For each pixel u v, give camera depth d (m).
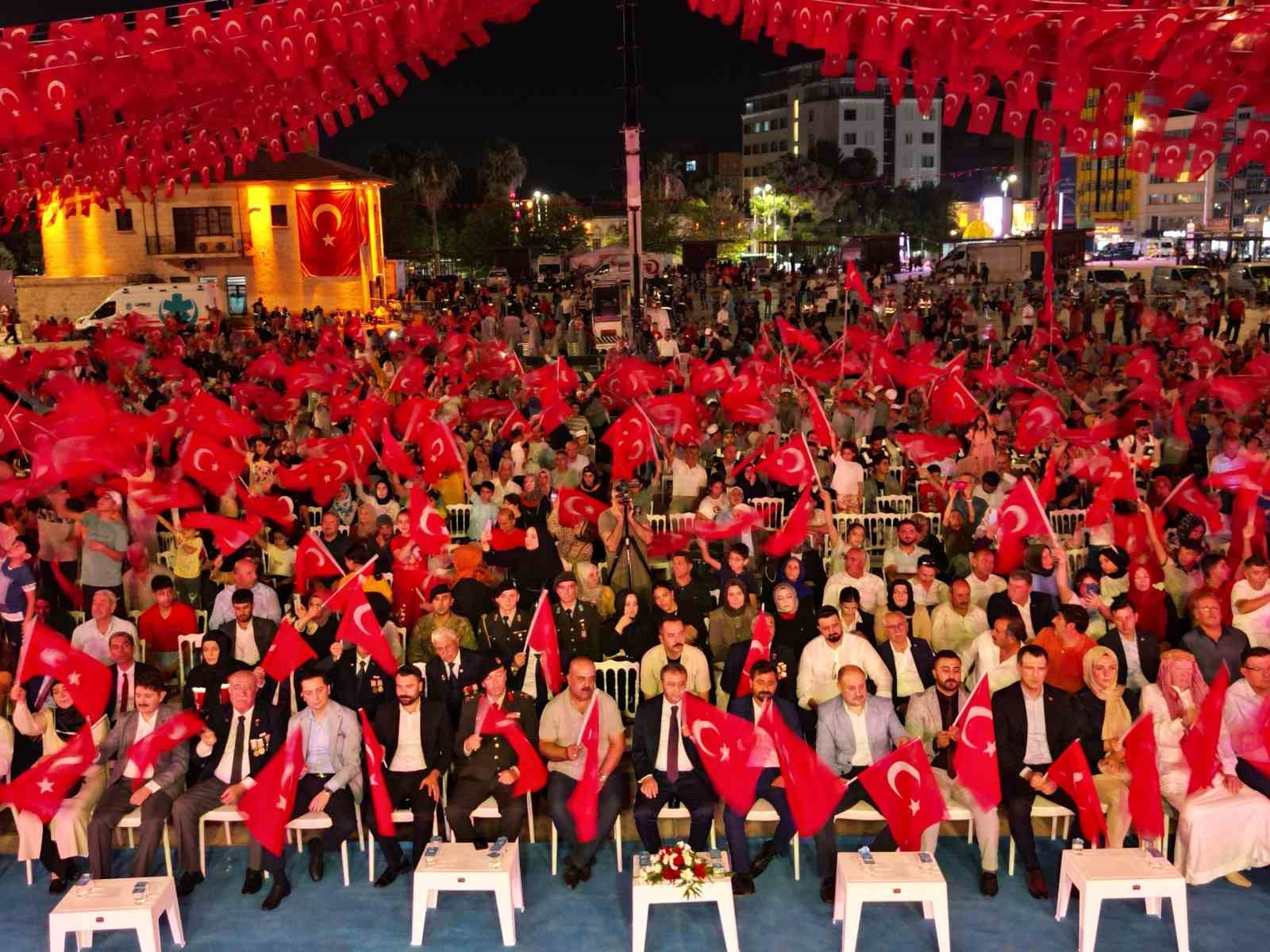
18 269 69.25
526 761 8.32
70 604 12.29
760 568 12.54
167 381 23.72
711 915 7.85
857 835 8.73
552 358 34.06
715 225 108.62
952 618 9.93
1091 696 8.42
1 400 14.70
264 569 13.11
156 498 11.89
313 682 8.34
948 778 8.31
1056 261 54.56
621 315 33.88
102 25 4.97
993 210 120.75
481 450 15.66
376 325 42.16
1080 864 7.30
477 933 7.67
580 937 7.59
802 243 82.06
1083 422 16.72
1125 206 104.88
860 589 10.64
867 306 31.16
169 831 9.05
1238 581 9.74
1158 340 27.97
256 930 7.75
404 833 8.70
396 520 12.85
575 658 8.73
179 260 50.00
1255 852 7.91
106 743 8.52
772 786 8.22
